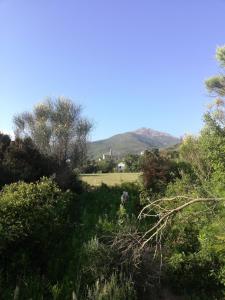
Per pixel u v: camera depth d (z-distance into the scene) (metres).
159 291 10.52
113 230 11.96
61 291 9.02
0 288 8.60
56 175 19.86
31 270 10.02
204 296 10.75
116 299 8.77
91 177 32.16
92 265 9.91
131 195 19.69
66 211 14.24
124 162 48.91
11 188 13.77
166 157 21.94
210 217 11.34
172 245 12.06
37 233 10.85
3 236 9.51
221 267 10.83
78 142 28.75
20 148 19.50
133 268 10.16
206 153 11.38
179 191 14.70
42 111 28.77
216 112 10.84
